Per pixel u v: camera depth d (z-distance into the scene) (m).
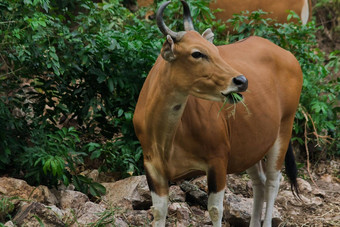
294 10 13.91
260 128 7.57
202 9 11.12
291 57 8.55
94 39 9.89
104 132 10.51
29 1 8.72
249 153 7.57
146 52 9.85
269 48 8.28
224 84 6.25
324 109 11.35
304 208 9.75
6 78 9.41
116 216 8.40
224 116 7.12
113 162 10.08
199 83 6.37
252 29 12.23
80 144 10.65
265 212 8.47
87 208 8.41
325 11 17.19
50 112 10.01
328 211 9.75
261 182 8.59
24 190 8.39
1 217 7.79
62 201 8.66
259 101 7.60
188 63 6.34
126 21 12.74
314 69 12.13
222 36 12.88
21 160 8.79
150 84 7.07
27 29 8.92
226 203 8.73
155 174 7.12
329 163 11.99
